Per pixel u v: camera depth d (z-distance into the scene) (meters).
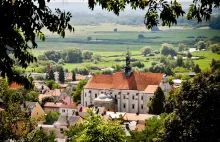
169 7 25.95
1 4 21.47
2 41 22.06
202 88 71.06
